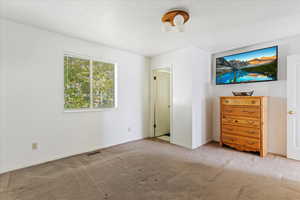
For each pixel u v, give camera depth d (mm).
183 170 2305
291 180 2006
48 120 2584
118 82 3555
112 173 2213
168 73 4691
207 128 3730
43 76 2523
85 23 2322
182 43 3143
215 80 3834
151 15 2094
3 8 1921
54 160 2639
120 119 3611
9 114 2236
